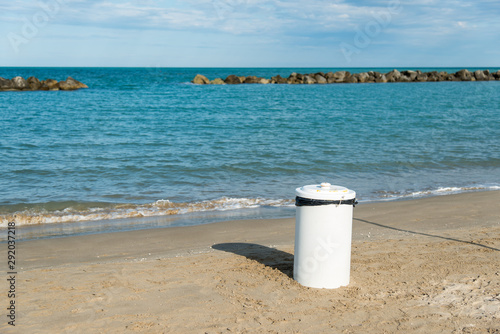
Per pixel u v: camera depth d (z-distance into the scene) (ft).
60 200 34.99
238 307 15.64
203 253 22.95
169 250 23.95
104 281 18.22
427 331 13.84
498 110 124.77
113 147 60.90
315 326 14.20
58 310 15.40
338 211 16.87
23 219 30.55
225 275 18.90
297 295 16.62
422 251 22.18
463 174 47.60
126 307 15.66
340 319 14.67
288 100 159.33
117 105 131.54
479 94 195.11
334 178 44.93
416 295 16.56
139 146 61.93
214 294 16.79
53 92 183.32
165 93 189.37
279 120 98.53
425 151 60.23
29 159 51.52
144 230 27.96
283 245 24.61
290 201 36.17
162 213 32.53
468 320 14.55
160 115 106.93
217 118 101.50
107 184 40.68
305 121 96.89
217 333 13.74
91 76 360.07
